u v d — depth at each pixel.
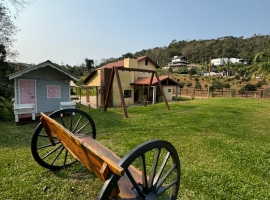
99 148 2.27
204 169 2.82
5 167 2.82
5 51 12.05
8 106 7.50
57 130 2.10
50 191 2.25
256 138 4.43
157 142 1.50
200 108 8.95
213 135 4.59
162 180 1.68
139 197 1.49
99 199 1.14
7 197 2.12
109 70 15.21
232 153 3.45
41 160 2.64
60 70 7.08
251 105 9.84
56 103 7.40
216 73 50.62
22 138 4.28
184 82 36.84
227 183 2.44
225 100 12.16
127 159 1.27
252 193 2.23
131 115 7.25
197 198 2.14
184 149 3.64
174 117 6.75
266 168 2.89
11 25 11.65
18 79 6.50
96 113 7.81
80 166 2.86
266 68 14.98
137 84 16.67
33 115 5.99
